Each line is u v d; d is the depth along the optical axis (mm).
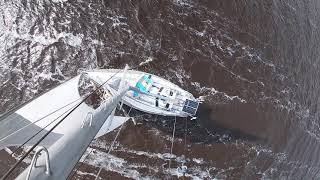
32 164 5777
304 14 31906
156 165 26156
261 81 28844
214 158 27000
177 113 25969
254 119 28203
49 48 26672
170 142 26453
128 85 23984
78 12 27359
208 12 28438
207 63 27797
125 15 27500
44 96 17828
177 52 27453
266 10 29750
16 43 26594
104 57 26797
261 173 28000
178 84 27047
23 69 26172
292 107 29828
